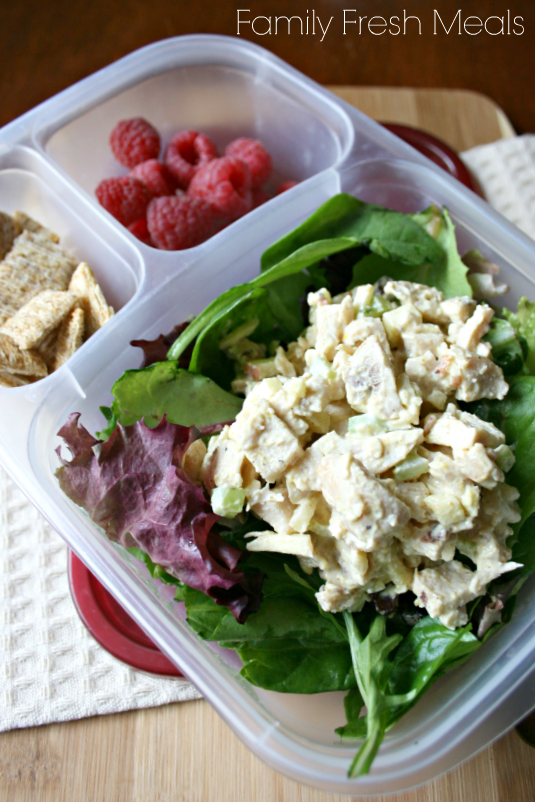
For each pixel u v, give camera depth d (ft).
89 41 1.70
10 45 1.69
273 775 1.08
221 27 1.72
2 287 1.24
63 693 1.11
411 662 1.04
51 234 1.31
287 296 1.20
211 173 1.34
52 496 1.07
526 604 1.07
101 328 1.15
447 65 1.68
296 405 1.07
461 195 1.23
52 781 1.08
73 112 1.36
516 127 1.63
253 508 1.06
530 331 1.16
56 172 1.27
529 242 1.19
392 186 1.27
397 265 1.21
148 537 1.03
